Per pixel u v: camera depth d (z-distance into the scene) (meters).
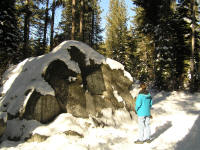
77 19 23.81
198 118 6.72
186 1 16.92
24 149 4.34
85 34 29.45
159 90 15.37
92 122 5.86
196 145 4.27
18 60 17.27
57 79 6.11
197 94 13.23
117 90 7.34
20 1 19.70
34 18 22.88
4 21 15.20
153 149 4.26
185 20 16.61
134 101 7.57
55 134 4.98
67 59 6.61
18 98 5.86
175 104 9.43
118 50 26.44
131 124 6.62
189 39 16.78
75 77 6.50
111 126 6.18
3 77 8.20
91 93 6.68
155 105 9.41
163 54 15.30
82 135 5.19
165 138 4.99
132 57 24.95
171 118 7.19
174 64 16.17
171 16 16.08
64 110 5.87
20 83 6.63
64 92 6.07
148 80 17.33
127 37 26.45
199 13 17.56
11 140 5.00
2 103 6.35
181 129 5.62
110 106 6.71
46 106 5.56
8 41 15.45
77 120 5.66
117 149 4.38
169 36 15.89
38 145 4.55
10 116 5.59
